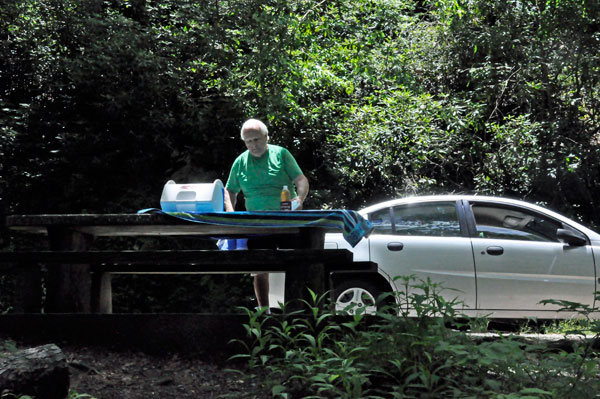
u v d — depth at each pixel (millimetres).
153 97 13484
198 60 13789
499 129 14305
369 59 13914
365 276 8547
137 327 5113
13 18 13984
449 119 14039
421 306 4441
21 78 14188
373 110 14203
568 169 13484
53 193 13539
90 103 13883
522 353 3930
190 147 13570
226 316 5016
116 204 13172
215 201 5383
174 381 4531
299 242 5473
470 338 4250
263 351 4902
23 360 3744
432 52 15523
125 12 15062
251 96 13773
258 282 6789
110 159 13477
